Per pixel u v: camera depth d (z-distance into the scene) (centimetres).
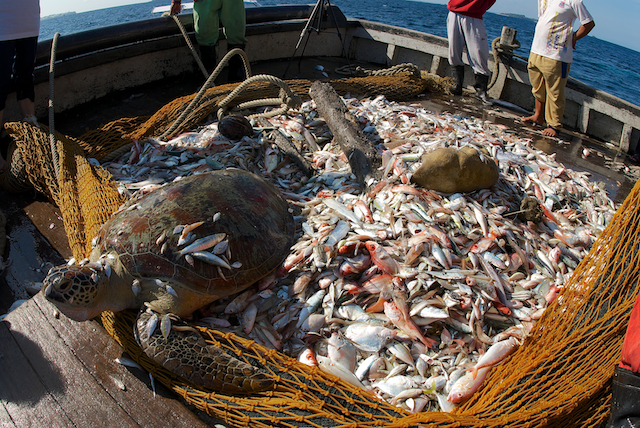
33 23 413
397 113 534
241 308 269
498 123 618
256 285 282
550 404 206
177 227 257
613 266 266
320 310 271
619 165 535
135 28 578
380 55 830
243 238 271
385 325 263
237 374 222
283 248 295
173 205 271
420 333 257
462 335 267
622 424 179
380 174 374
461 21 647
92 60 541
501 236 324
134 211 275
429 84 711
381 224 325
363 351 254
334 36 830
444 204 346
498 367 245
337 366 242
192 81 670
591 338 241
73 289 221
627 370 179
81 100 552
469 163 348
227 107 511
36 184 381
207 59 645
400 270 283
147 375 239
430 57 774
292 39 782
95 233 290
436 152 351
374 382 244
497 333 276
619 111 577
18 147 388
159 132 464
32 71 441
